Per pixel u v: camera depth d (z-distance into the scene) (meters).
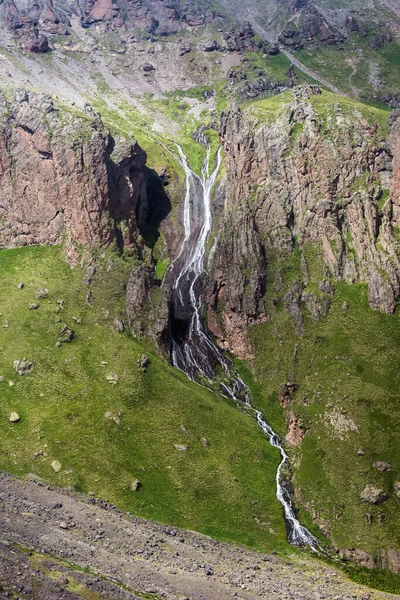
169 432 139.88
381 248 170.12
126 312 166.25
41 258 179.25
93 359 152.00
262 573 105.44
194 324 179.50
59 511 111.38
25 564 84.94
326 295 169.38
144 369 151.75
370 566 118.50
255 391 164.00
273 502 130.75
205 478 131.88
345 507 127.69
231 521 124.12
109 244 179.12
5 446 130.00
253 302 175.12
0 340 152.62
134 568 94.62
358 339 157.38
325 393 148.75
